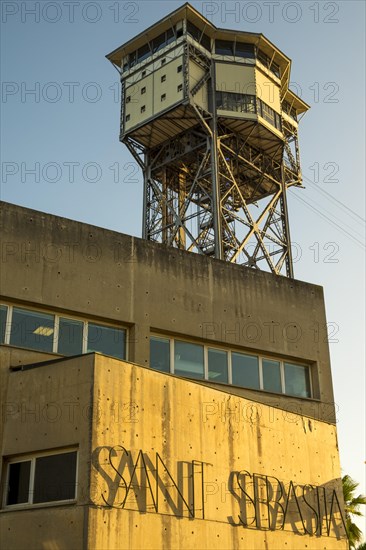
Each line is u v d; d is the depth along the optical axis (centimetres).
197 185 5097
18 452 1700
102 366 1673
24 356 1891
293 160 5619
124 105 5278
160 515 1645
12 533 1579
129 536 1556
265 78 5344
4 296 1928
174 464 1738
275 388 2430
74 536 1493
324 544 2056
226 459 1880
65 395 1681
